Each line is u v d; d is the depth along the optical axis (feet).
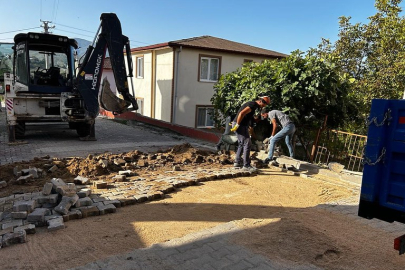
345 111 31.45
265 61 33.22
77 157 25.88
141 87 69.21
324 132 30.01
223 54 59.41
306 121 32.14
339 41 44.78
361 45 43.27
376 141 9.81
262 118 27.25
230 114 34.94
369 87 38.60
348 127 34.45
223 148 30.83
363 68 44.34
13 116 33.01
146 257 11.07
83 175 20.75
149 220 14.35
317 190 19.88
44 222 13.39
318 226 13.99
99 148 31.86
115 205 15.85
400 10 40.93
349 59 44.39
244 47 66.13
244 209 16.16
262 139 32.65
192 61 57.11
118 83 34.27
